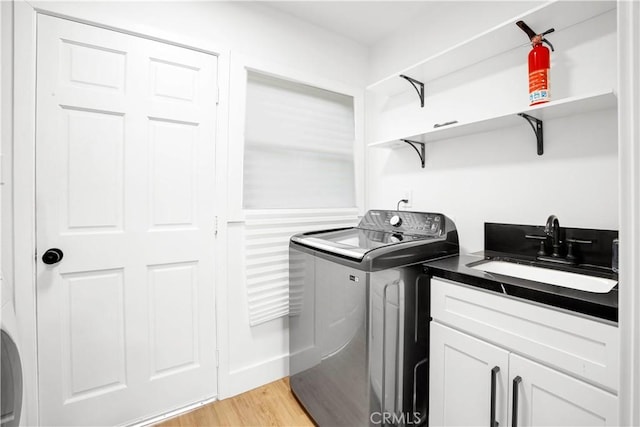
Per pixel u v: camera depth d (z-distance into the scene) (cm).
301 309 166
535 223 146
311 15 202
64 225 138
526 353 97
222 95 176
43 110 133
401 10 197
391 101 224
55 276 136
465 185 176
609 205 124
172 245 163
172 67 162
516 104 153
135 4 151
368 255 122
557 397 90
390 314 128
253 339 189
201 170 170
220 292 176
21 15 127
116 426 151
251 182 193
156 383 160
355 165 238
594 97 111
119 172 149
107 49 146
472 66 173
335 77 223
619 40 51
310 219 212
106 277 147
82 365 143
